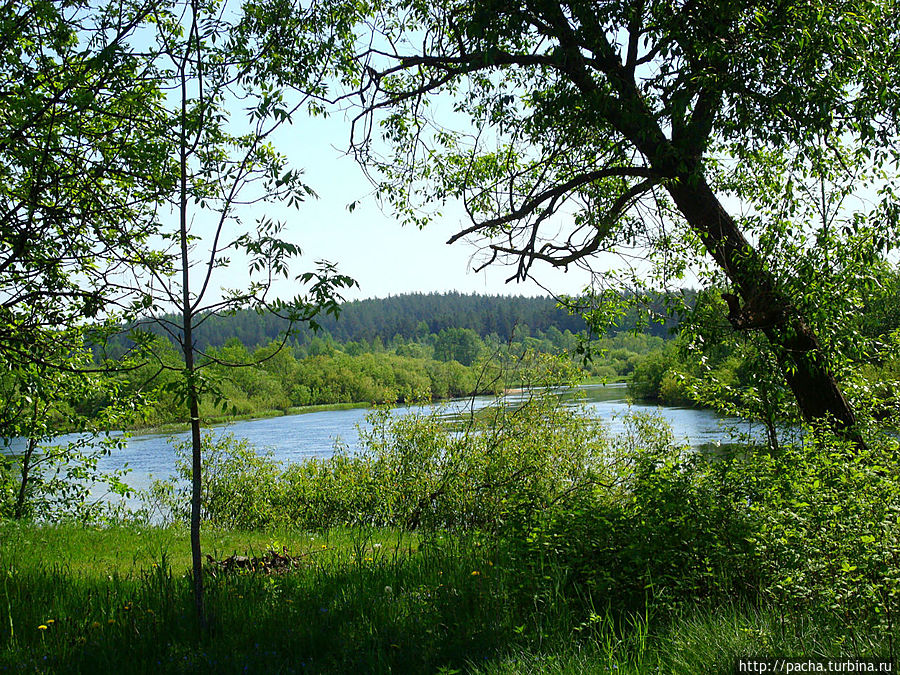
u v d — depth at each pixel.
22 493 12.45
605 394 47.41
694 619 4.80
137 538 10.80
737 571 5.45
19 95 5.66
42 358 6.34
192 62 5.34
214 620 5.34
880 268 8.65
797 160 8.38
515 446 12.25
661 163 8.61
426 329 172.12
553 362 12.53
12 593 6.02
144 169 5.40
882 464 6.80
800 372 9.10
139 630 5.20
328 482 14.84
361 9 9.35
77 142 5.93
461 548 7.05
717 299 9.41
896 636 4.26
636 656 4.38
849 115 7.93
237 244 4.74
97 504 13.16
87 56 5.85
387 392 14.52
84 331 6.45
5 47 5.74
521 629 4.74
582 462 12.55
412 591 5.89
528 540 5.93
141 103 5.63
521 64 9.39
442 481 12.59
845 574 4.80
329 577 6.62
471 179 11.23
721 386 10.21
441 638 5.03
